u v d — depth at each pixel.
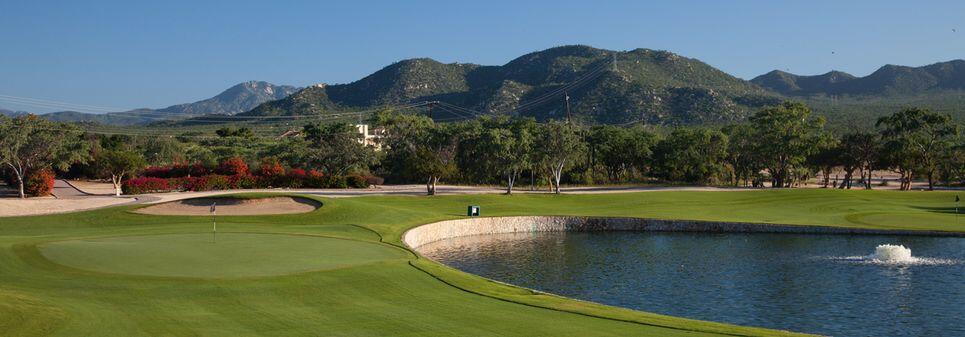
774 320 26.14
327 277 23.80
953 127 104.81
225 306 19.30
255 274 23.97
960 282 32.91
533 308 20.03
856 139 107.25
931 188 103.69
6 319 16.52
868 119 187.25
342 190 82.00
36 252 26.91
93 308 18.34
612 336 16.77
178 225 44.12
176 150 120.00
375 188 88.19
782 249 44.34
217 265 26.05
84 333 15.79
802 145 103.25
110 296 20.00
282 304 19.78
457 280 24.30
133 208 51.31
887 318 26.42
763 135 108.25
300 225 45.69
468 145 101.00
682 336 16.98
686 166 116.25
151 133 178.62
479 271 36.75
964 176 116.38
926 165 103.75
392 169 109.94
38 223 46.38
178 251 29.84
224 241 34.47
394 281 23.73
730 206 68.19
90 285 21.41
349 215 50.25
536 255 42.47
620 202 70.69
